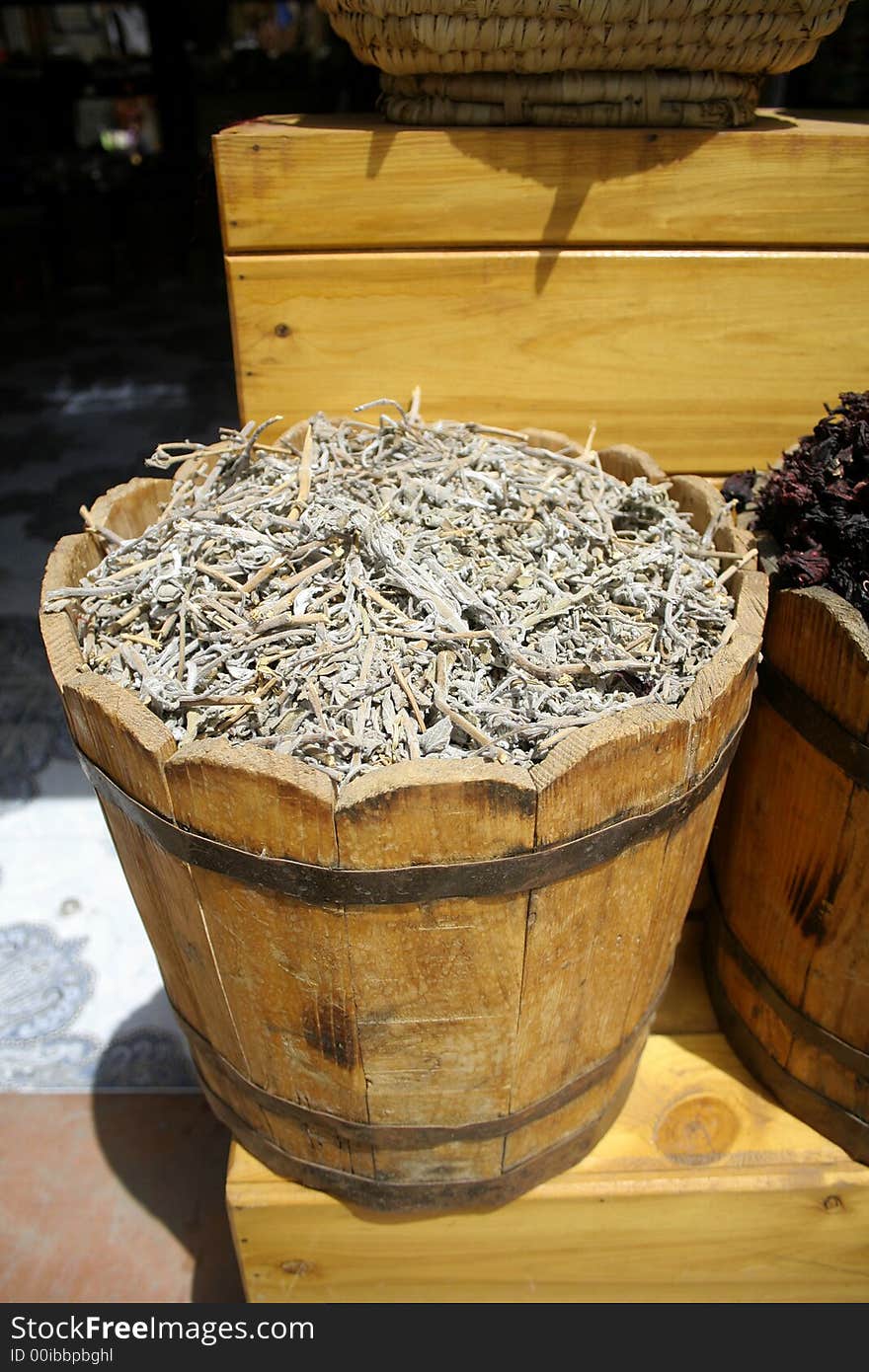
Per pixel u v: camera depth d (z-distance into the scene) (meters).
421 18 1.35
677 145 1.48
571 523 1.30
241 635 1.13
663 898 1.17
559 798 0.93
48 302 6.03
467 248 1.56
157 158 6.21
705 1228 1.40
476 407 1.69
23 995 2.01
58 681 1.07
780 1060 1.45
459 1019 1.08
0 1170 1.72
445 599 1.16
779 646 1.29
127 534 1.43
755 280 1.57
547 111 1.47
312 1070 1.16
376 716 1.05
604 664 1.10
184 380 4.92
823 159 1.49
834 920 1.29
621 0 1.30
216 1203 1.67
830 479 1.30
